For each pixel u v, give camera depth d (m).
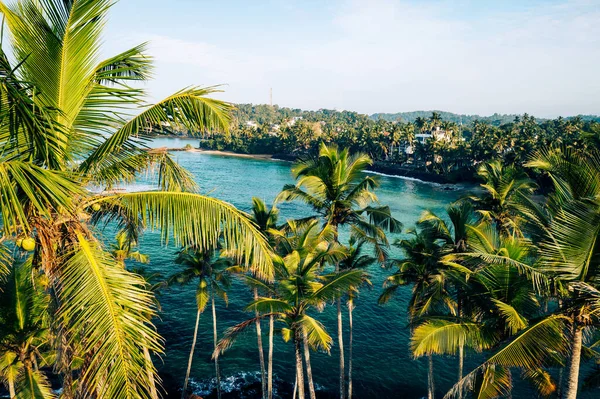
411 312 23.53
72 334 6.18
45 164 5.95
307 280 16.66
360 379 30.17
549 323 11.45
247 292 43.78
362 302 42.22
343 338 35.69
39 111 5.44
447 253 21.58
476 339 13.63
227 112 6.76
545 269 11.59
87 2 6.08
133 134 6.54
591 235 10.55
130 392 4.90
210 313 39.09
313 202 23.55
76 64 6.34
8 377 14.51
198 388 28.94
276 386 29.39
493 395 13.89
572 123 127.31
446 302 21.94
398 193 95.88
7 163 4.75
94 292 5.36
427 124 165.00
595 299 10.53
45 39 6.02
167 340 34.41
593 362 31.25
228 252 6.50
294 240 21.28
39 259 6.26
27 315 13.68
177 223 6.34
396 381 29.98
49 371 28.78
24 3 5.84
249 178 111.94
